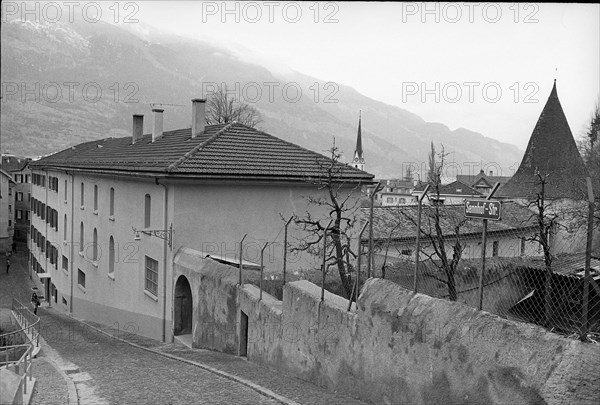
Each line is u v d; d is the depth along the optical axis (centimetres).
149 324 2359
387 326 1088
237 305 1730
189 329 2189
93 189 3175
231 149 2441
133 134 3628
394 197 8669
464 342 920
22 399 1120
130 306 2569
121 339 2333
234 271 1819
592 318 1098
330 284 1861
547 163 4734
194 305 2006
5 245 7694
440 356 961
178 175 2136
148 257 2378
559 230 2864
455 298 1623
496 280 1769
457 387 924
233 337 1761
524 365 823
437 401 962
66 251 3844
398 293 1097
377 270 1911
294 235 2406
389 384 1077
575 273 1348
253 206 2323
